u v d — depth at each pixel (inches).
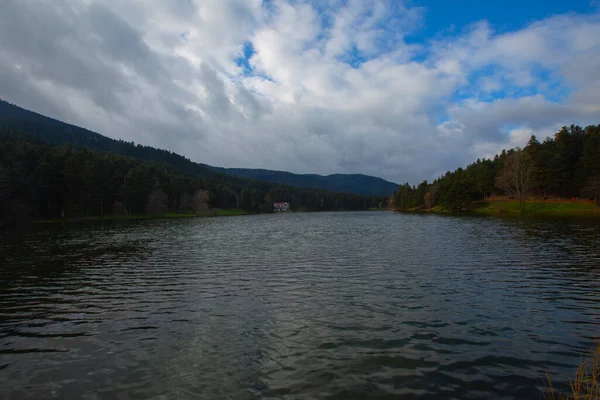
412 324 480.1
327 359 377.4
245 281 764.6
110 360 387.2
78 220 3838.6
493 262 932.0
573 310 534.9
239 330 467.8
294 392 313.9
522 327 466.3
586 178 3725.4
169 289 705.6
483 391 312.3
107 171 4616.1
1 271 917.2
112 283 767.1
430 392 311.4
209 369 360.5
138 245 1499.8
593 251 1075.9
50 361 388.2
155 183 5305.1
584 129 4483.3
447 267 876.6
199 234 2092.8
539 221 2375.7
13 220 3144.7
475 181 4899.1
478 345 409.7
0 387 334.3
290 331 460.4
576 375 338.3
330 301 595.2
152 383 335.3
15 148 3727.9
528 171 3885.3
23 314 555.2
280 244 1492.4
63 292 692.7
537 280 727.7
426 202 5944.9
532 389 315.0
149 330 476.4
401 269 861.8
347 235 1870.1
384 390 315.6
